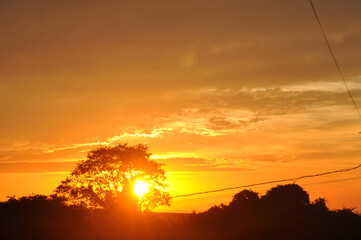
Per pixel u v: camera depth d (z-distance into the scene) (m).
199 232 46.75
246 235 42.97
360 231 43.00
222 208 50.81
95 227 46.50
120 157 56.59
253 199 51.69
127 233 48.12
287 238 41.56
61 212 45.47
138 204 55.25
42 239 41.19
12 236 39.94
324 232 42.50
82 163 56.91
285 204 52.00
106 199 55.00
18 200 44.97
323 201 51.53
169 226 49.25
